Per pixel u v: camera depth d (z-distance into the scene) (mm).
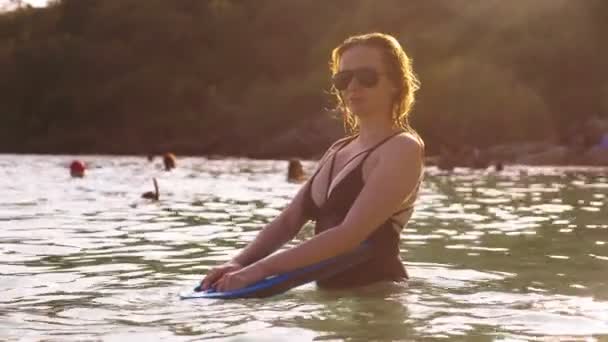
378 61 3830
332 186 3777
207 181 15531
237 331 2619
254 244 3865
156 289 3473
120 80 67562
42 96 69938
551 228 6367
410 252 4820
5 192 11430
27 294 3348
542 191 12398
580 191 12383
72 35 75938
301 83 62406
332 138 50312
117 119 66875
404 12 58094
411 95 3955
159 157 45719
